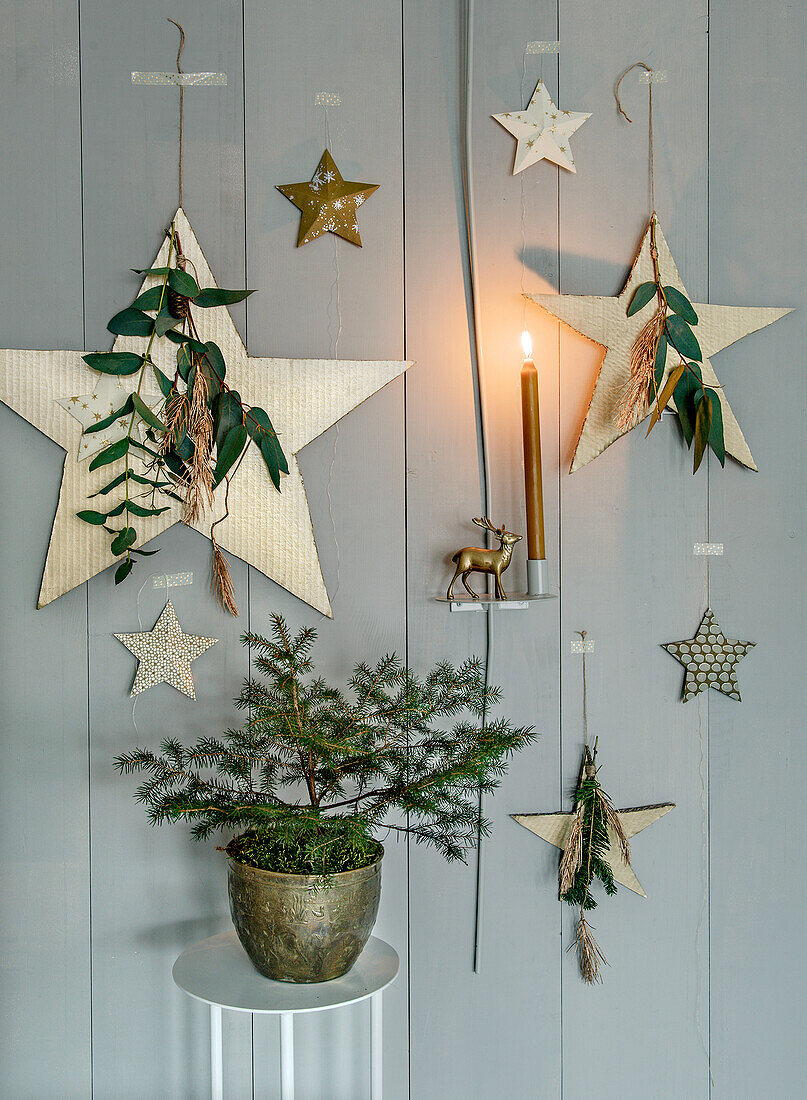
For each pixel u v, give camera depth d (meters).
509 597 1.16
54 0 1.14
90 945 1.15
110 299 1.15
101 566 1.14
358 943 0.97
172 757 1.07
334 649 1.20
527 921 1.24
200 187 1.16
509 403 1.23
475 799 1.23
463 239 1.22
